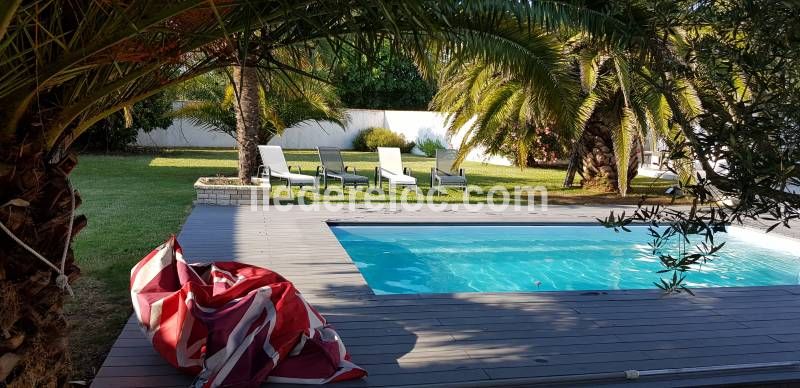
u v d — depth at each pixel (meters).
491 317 4.86
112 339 4.29
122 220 8.77
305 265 6.39
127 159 18.12
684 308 5.29
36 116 2.28
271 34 2.81
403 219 9.57
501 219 9.88
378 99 30.06
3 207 2.19
